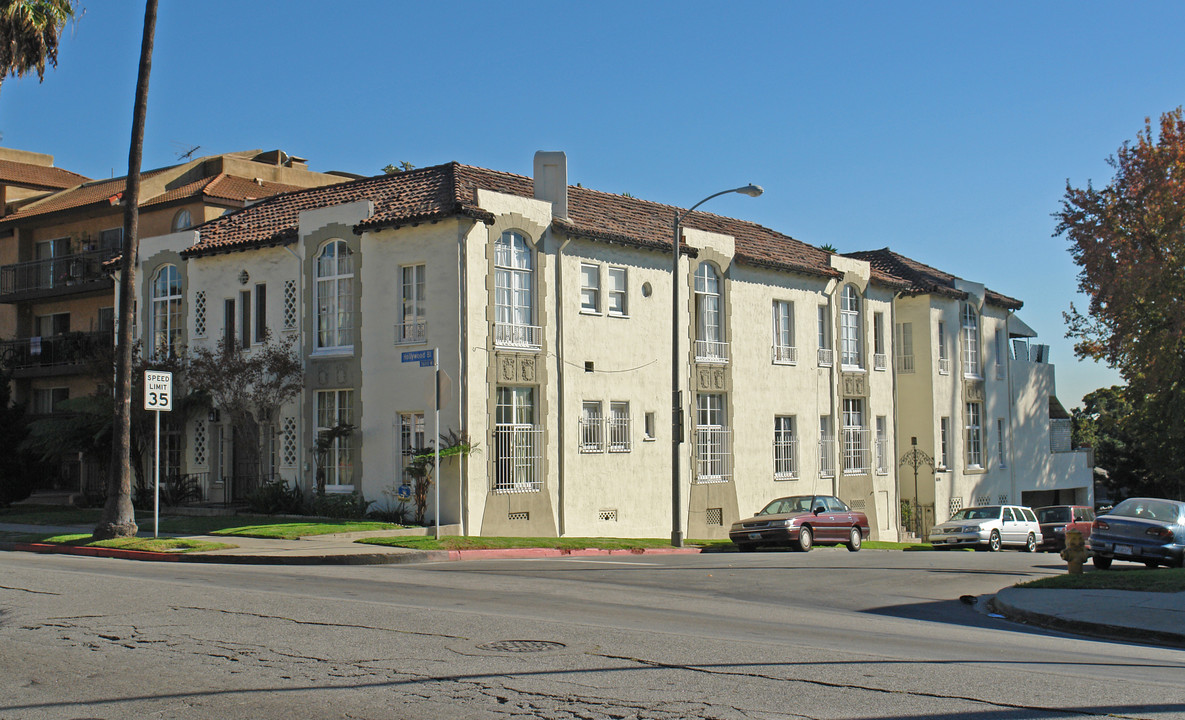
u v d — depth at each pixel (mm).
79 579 14828
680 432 26172
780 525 26766
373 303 27047
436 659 9508
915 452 41000
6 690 8289
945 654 10508
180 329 31406
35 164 48250
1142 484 62562
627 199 34094
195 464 30656
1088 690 8641
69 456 37750
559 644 10305
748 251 35031
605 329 29672
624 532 29781
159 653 9688
